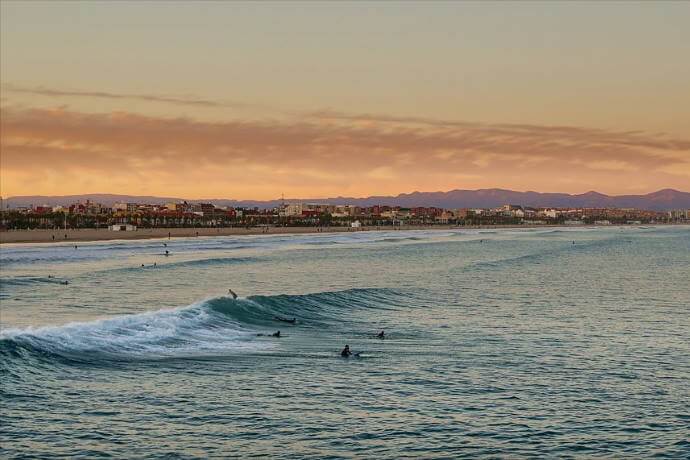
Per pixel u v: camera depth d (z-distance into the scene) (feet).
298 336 139.33
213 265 390.63
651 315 180.14
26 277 300.20
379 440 81.56
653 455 79.20
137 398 92.84
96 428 81.87
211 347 124.26
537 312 184.14
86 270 349.00
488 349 130.52
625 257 467.52
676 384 107.04
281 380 103.96
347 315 171.63
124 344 120.06
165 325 136.36
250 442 79.61
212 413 88.43
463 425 87.25
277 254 515.09
